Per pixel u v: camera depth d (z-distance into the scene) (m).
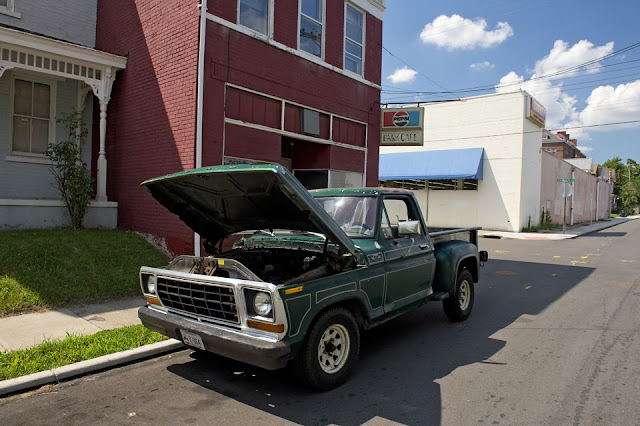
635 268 12.00
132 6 10.03
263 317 3.66
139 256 8.41
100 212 9.93
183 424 3.54
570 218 35.34
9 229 8.72
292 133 10.40
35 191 10.23
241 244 5.59
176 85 8.81
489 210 24.70
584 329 6.23
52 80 10.41
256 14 9.58
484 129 24.72
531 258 14.09
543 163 27.88
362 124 12.65
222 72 8.79
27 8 10.24
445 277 6.07
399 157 26.86
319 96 11.03
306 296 3.81
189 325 4.07
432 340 5.72
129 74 10.02
